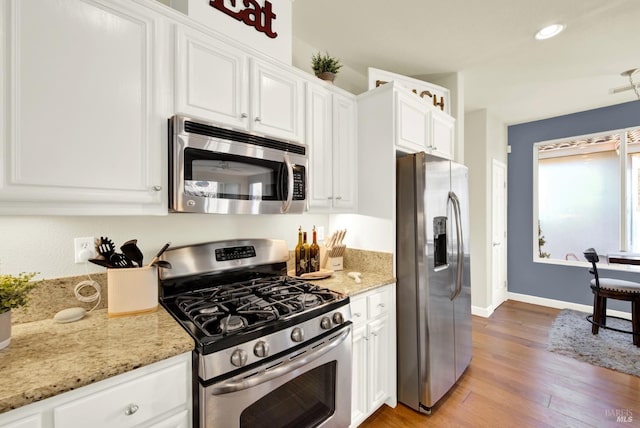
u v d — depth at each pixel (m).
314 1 1.83
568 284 3.93
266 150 1.48
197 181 1.23
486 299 3.64
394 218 1.94
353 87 2.71
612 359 2.51
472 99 3.43
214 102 1.33
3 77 0.87
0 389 0.70
